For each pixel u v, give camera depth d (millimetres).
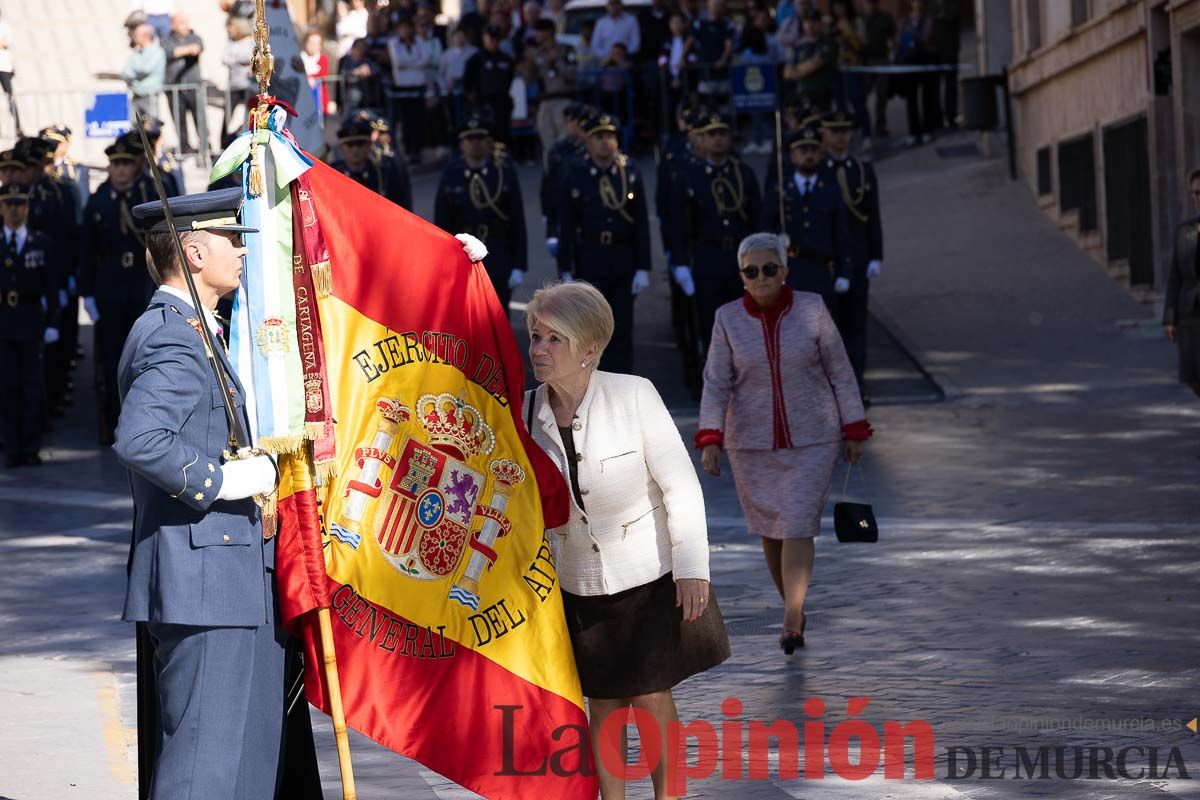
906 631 13000
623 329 25203
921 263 33531
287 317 7918
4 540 18234
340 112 42938
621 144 25828
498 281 25938
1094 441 21203
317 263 8070
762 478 12688
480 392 8492
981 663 12000
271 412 7770
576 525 8555
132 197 24375
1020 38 38406
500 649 8320
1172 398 23688
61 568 16672
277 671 7781
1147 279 29609
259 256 7930
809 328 12633
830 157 24188
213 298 7758
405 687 8094
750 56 42562
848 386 12664
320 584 7730
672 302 26219
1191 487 18281
